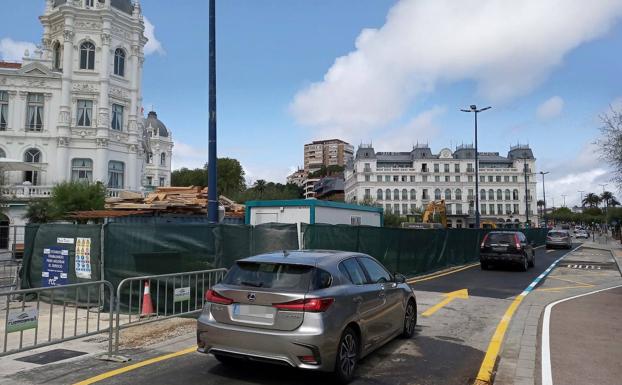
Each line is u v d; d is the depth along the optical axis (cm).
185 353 689
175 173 12238
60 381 561
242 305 559
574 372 616
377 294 661
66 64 3616
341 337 558
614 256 2919
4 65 3838
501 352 717
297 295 534
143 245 986
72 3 3625
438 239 2086
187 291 884
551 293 1371
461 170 12644
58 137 3584
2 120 3572
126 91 3881
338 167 19112
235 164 10656
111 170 3766
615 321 946
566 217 16088
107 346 729
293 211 1684
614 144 2750
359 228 1456
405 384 571
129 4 4106
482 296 1296
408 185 12544
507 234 2050
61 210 2806
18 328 580
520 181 12694
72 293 1058
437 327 890
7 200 2989
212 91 1235
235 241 1120
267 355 532
